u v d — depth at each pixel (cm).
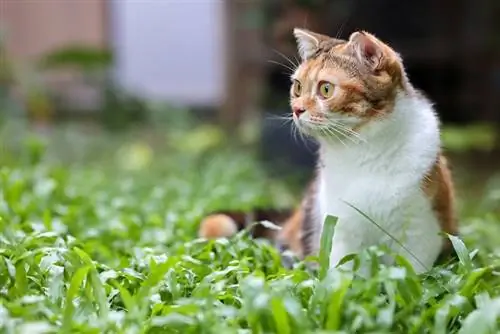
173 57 1255
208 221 472
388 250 311
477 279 304
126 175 865
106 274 314
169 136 1105
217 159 894
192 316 264
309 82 369
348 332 259
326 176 382
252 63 1024
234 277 329
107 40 1229
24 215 489
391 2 917
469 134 962
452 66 971
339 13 880
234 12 1025
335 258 379
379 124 359
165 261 322
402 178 362
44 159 851
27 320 262
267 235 488
